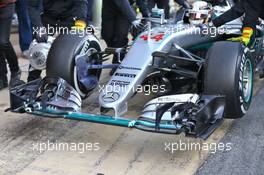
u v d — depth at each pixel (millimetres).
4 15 7711
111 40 8984
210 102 5344
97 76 7047
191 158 5746
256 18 6590
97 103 7645
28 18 10148
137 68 5977
